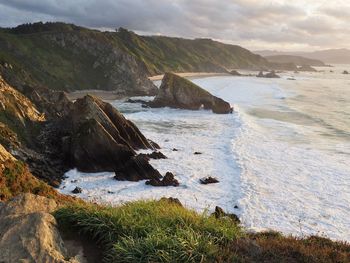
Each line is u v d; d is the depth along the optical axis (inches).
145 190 1239.5
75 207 410.9
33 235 323.3
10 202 397.1
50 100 2566.4
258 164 1492.4
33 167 1354.6
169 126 2343.8
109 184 1305.4
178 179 1338.6
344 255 397.4
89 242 365.4
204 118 2684.5
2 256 300.7
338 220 1003.3
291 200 1133.1
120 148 1432.1
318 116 2780.5
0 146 810.8
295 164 1497.3
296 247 396.2
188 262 329.4
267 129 2229.3
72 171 1443.2
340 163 1521.9
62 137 1631.4
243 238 399.5
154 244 343.9
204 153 1681.8
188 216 415.8
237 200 1126.4
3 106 1667.1
